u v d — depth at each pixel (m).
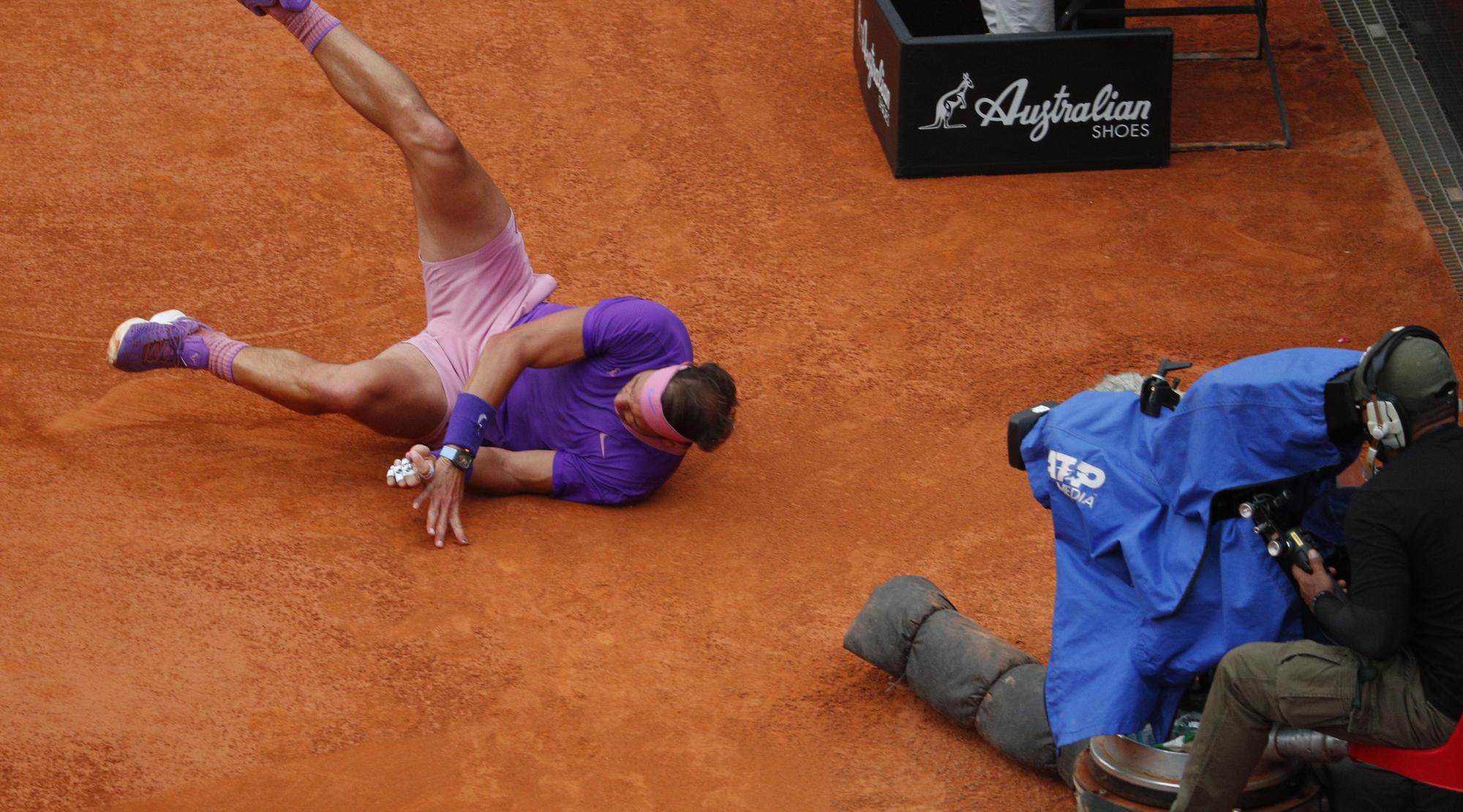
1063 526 14.68
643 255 28.22
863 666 18.22
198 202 28.78
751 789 16.08
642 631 18.48
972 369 25.41
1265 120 33.25
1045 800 16.11
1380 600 12.30
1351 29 36.28
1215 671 13.59
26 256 26.55
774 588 19.58
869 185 30.92
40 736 15.86
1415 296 27.84
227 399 23.23
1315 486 13.48
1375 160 32.00
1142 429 14.20
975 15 33.31
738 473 22.30
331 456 21.89
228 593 18.41
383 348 25.12
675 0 37.12
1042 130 31.08
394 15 35.56
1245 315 27.11
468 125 31.81
